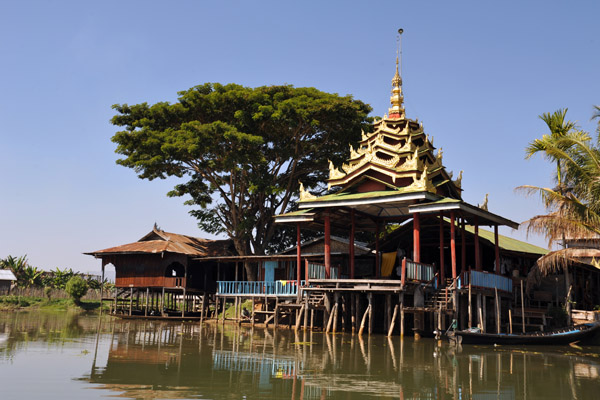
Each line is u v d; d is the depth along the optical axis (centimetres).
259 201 4697
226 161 4072
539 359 2128
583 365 2008
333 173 3253
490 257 3606
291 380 1523
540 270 3006
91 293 7162
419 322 2722
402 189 2944
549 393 1464
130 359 1873
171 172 4516
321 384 1477
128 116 4500
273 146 4478
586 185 2630
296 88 4512
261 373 1627
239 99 4266
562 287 3656
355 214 3384
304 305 3167
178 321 4206
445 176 3177
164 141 4228
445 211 2991
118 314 4562
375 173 3130
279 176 4684
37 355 1942
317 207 3175
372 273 3822
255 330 3259
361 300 3281
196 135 4088
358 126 4262
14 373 1562
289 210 4931
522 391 1480
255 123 4300
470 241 3506
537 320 3334
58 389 1353
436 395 1391
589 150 2552
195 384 1440
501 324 3231
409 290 2781
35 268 8050
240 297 3938
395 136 3309
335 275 3281
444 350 2278
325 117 4184
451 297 2712
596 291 4078
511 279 3316
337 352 2141
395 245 3712
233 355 2012
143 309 5100
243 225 4394
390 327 2736
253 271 4631
